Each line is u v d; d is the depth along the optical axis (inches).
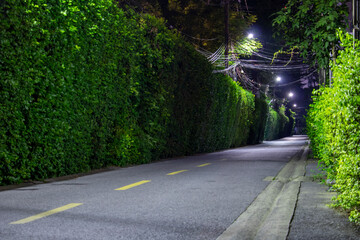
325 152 310.0
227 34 1525.6
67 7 417.7
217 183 366.6
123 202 268.2
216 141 1052.5
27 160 370.6
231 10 1835.6
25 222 208.7
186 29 1779.0
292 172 467.8
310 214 219.3
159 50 668.1
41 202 268.1
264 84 2536.9
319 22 438.3
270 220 209.0
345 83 215.5
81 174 451.8
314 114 569.6
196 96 850.1
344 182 218.7
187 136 829.8
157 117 670.5
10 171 351.9
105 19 501.0
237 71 1939.0
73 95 439.5
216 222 213.0
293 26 469.1
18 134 359.9
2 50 337.4
